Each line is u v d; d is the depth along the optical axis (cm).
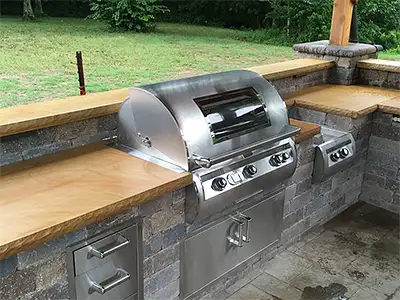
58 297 157
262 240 255
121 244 172
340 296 238
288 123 239
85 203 154
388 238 299
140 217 180
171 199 191
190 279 216
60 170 183
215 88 213
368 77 374
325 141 286
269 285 246
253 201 238
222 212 219
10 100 218
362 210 338
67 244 154
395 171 328
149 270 192
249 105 221
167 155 195
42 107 205
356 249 285
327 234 302
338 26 374
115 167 189
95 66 289
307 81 360
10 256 132
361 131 320
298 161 265
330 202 316
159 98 189
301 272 259
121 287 180
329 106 303
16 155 188
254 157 218
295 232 288
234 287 244
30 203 153
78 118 203
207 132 195
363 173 347
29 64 274
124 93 241
